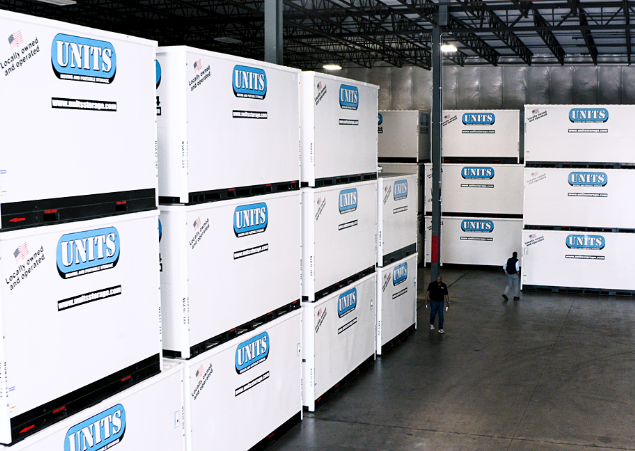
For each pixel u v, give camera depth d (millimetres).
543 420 9727
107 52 5496
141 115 5945
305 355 9828
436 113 17047
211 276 7098
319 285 9867
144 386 6086
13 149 4668
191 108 6633
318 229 9727
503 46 25469
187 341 6734
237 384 7742
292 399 9266
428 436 9125
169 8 20312
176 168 6637
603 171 18234
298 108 8969
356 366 11664
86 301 5371
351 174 10977
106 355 5621
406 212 14000
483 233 22547
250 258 7871
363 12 18797
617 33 22016
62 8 20281
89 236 5371
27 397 4844
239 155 7539
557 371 11969
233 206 7449
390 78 30797
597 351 13195
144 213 5992
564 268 18938
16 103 4672
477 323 15492
